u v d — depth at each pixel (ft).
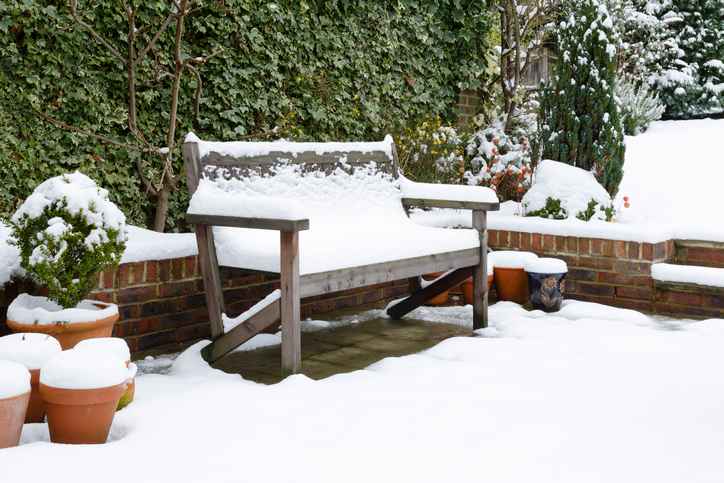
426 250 13.12
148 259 13.09
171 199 17.04
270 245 11.78
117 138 15.96
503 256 17.29
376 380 10.73
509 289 17.17
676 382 10.62
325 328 15.43
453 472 7.41
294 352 10.87
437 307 17.44
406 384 10.54
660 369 11.33
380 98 22.49
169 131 15.71
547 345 12.92
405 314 16.21
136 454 7.72
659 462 7.69
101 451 7.77
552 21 27.96
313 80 20.02
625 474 7.38
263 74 18.45
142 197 16.47
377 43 21.91
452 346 12.90
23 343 8.98
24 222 10.27
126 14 15.60
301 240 12.25
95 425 8.17
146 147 15.88
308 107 19.90
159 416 8.98
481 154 24.43
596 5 19.63
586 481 7.21
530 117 26.14
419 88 23.70
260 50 18.22
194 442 8.12
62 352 8.57
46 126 14.71
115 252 10.69
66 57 14.80
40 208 10.21
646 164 23.76
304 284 10.92
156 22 16.25
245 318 11.50
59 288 10.15
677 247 17.54
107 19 15.33
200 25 16.96
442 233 14.05
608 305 17.12
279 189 13.32
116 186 16.11
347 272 11.59
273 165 13.37
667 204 20.57
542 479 7.25
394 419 8.99
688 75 39.32
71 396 7.98
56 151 14.87
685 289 16.11
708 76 40.22
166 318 13.47
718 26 39.75
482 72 26.27
